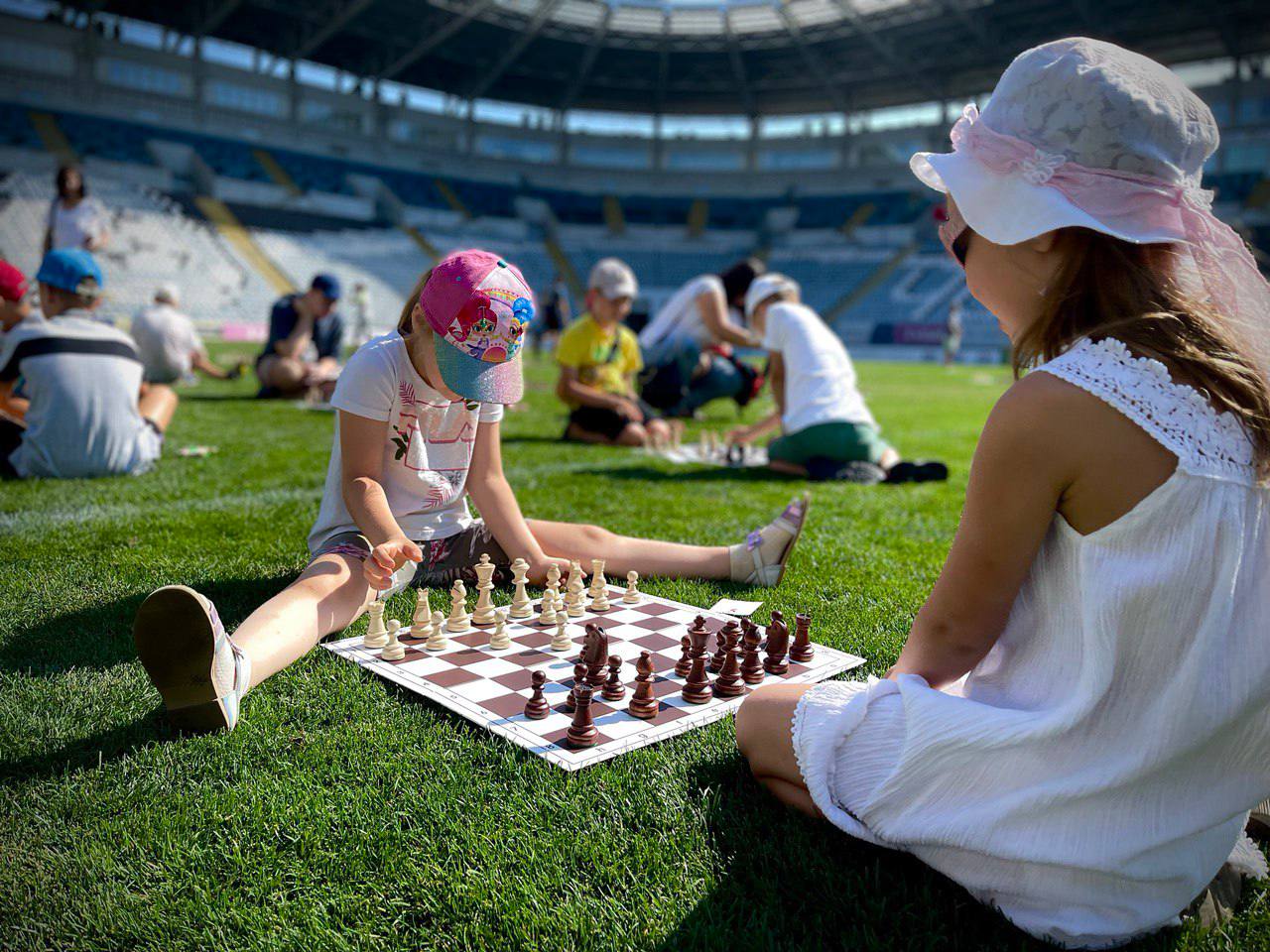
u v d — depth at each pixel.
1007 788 1.39
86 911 1.47
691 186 52.28
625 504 5.08
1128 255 1.29
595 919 1.47
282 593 2.54
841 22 41.41
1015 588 1.43
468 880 1.56
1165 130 1.25
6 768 1.90
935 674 1.53
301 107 45.19
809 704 1.68
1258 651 1.25
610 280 7.88
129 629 2.70
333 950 1.39
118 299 34.22
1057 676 1.39
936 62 43.28
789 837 1.71
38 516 4.26
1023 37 39.84
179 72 41.72
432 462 3.06
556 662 2.57
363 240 44.72
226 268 38.59
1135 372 1.26
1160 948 1.44
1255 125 41.41
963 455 8.15
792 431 6.42
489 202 49.88
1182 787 1.35
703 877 1.59
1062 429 1.27
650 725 2.17
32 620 2.76
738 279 10.47
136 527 4.07
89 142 39.62
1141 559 1.26
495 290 2.55
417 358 2.80
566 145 51.72
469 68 46.62
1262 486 1.27
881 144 50.22
